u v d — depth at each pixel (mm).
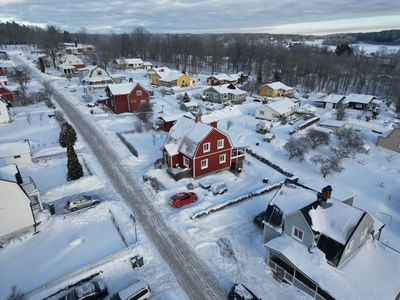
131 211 26812
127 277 19578
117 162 36312
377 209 29250
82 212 26359
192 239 23234
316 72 106375
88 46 152500
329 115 63594
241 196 29062
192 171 32312
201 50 129875
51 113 54688
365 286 16766
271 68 114000
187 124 35188
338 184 33625
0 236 22500
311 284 18391
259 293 18578
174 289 18781
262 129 49375
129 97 56219
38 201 26234
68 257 21125
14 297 17500
